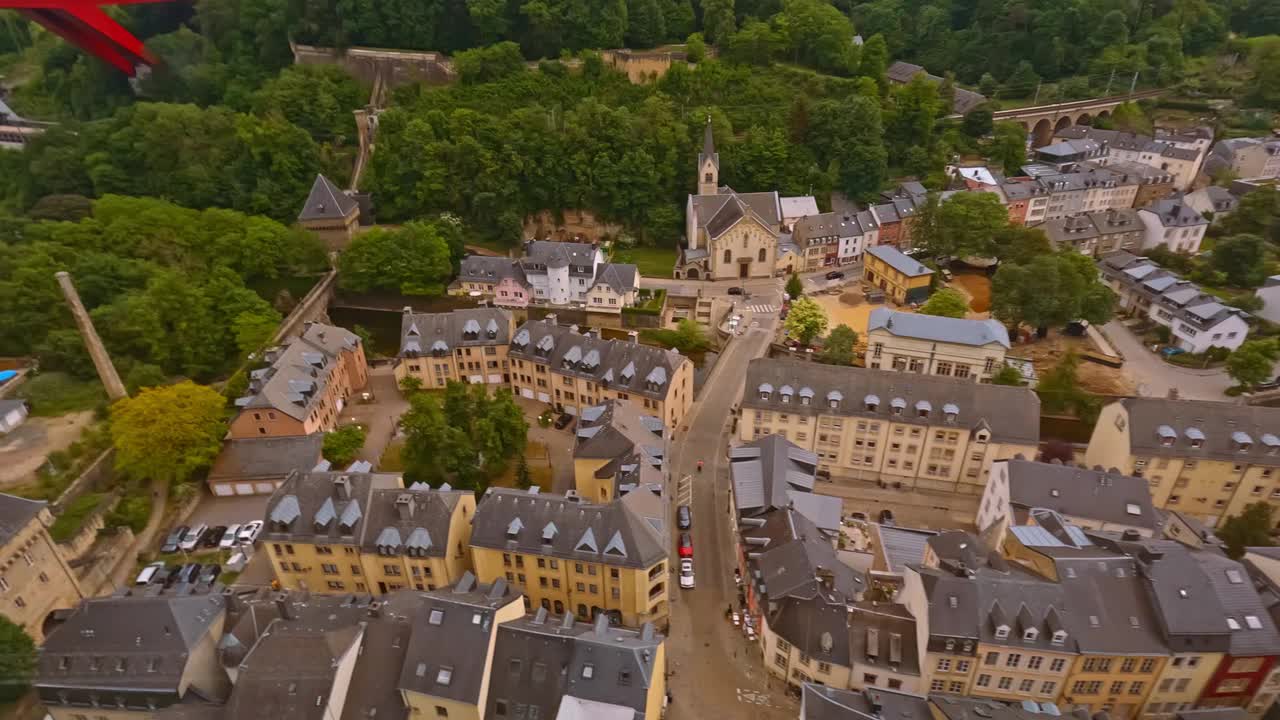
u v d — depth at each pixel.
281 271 188.12
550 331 146.12
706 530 117.94
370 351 164.38
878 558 107.12
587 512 98.75
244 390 141.50
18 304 143.38
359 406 148.00
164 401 118.06
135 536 113.56
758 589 95.56
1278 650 79.81
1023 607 82.81
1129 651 80.44
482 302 179.25
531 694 80.19
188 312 152.88
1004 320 164.62
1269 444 112.94
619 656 79.62
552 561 97.94
